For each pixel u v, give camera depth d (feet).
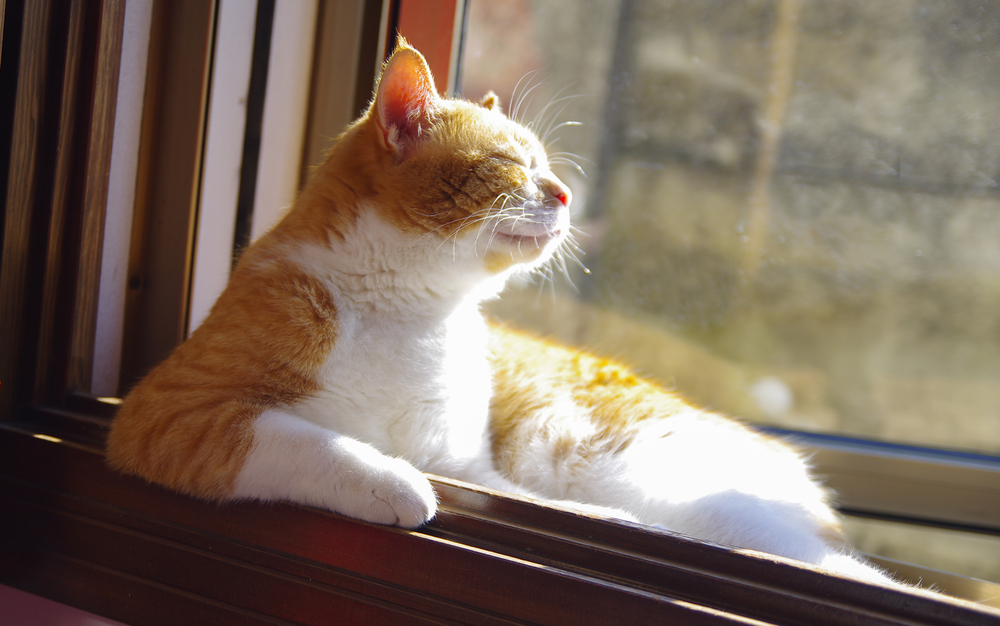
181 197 4.56
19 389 3.88
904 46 5.42
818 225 5.78
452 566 2.80
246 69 4.74
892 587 2.51
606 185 6.13
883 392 5.60
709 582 2.62
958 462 4.96
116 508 3.29
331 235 3.62
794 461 4.54
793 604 2.52
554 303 6.33
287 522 2.98
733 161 5.91
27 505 3.48
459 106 4.14
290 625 2.97
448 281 3.81
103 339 4.41
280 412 3.17
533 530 2.88
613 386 4.98
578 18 5.85
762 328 5.95
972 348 5.43
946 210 5.47
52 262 3.91
